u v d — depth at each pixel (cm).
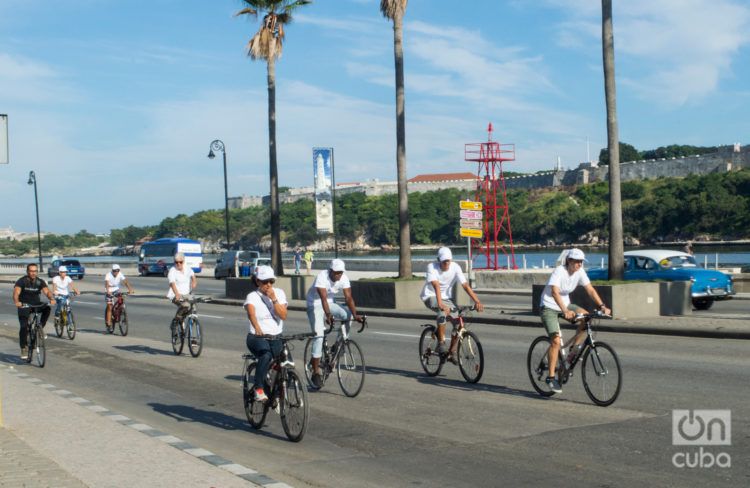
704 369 1231
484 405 1016
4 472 677
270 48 3222
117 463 714
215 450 827
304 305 2814
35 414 961
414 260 4959
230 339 1956
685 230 15888
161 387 1263
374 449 812
